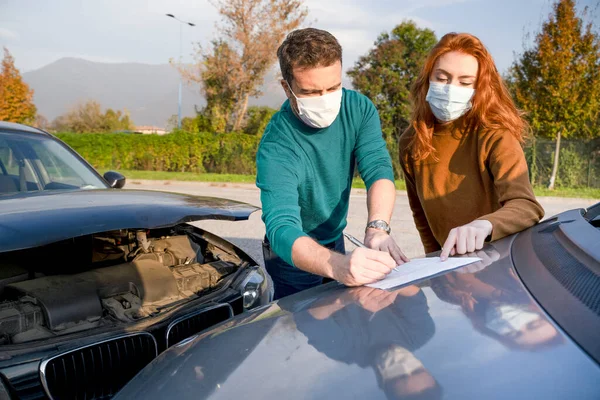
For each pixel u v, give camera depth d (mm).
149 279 2605
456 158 2312
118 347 2166
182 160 21344
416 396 961
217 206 2846
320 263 1661
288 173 2131
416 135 2383
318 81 1984
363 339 1202
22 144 3629
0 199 2838
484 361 1028
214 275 2844
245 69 26500
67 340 2072
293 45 1991
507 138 2156
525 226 1936
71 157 3779
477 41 2186
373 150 2295
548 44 15125
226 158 20875
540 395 905
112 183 3719
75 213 2426
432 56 2262
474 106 2205
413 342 1144
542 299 1279
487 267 1562
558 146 16141
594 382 917
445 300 1338
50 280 2434
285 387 1078
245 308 2723
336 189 2398
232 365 1224
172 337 2359
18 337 2113
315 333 1285
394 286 1508
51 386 1983
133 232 3092
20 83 29641
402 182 16312
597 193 14820
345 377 1061
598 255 1431
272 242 1867
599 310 1139
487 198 2279
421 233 2797
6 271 2660
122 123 56656
